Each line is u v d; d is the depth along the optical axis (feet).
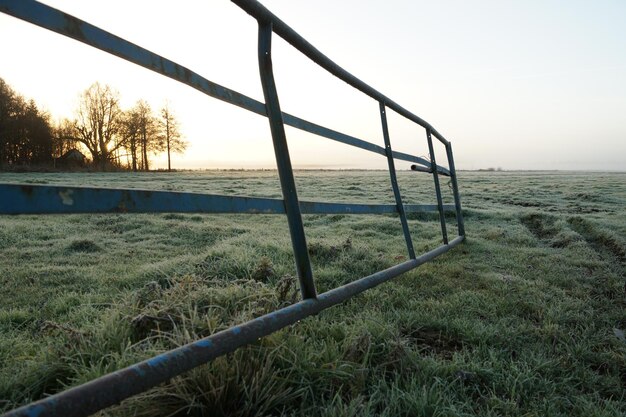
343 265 14.66
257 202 6.29
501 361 7.53
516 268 15.53
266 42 6.53
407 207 13.39
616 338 9.12
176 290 9.68
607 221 28.45
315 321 8.49
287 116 7.25
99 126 180.55
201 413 5.43
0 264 16.16
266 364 6.08
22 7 3.41
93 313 9.77
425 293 11.77
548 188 74.38
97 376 6.11
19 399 6.14
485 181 100.27
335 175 144.05
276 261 15.16
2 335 8.79
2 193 3.34
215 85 5.63
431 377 6.70
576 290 12.73
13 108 160.86
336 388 6.44
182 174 148.66
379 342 7.93
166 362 4.32
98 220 28.71
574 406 6.36
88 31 3.99
